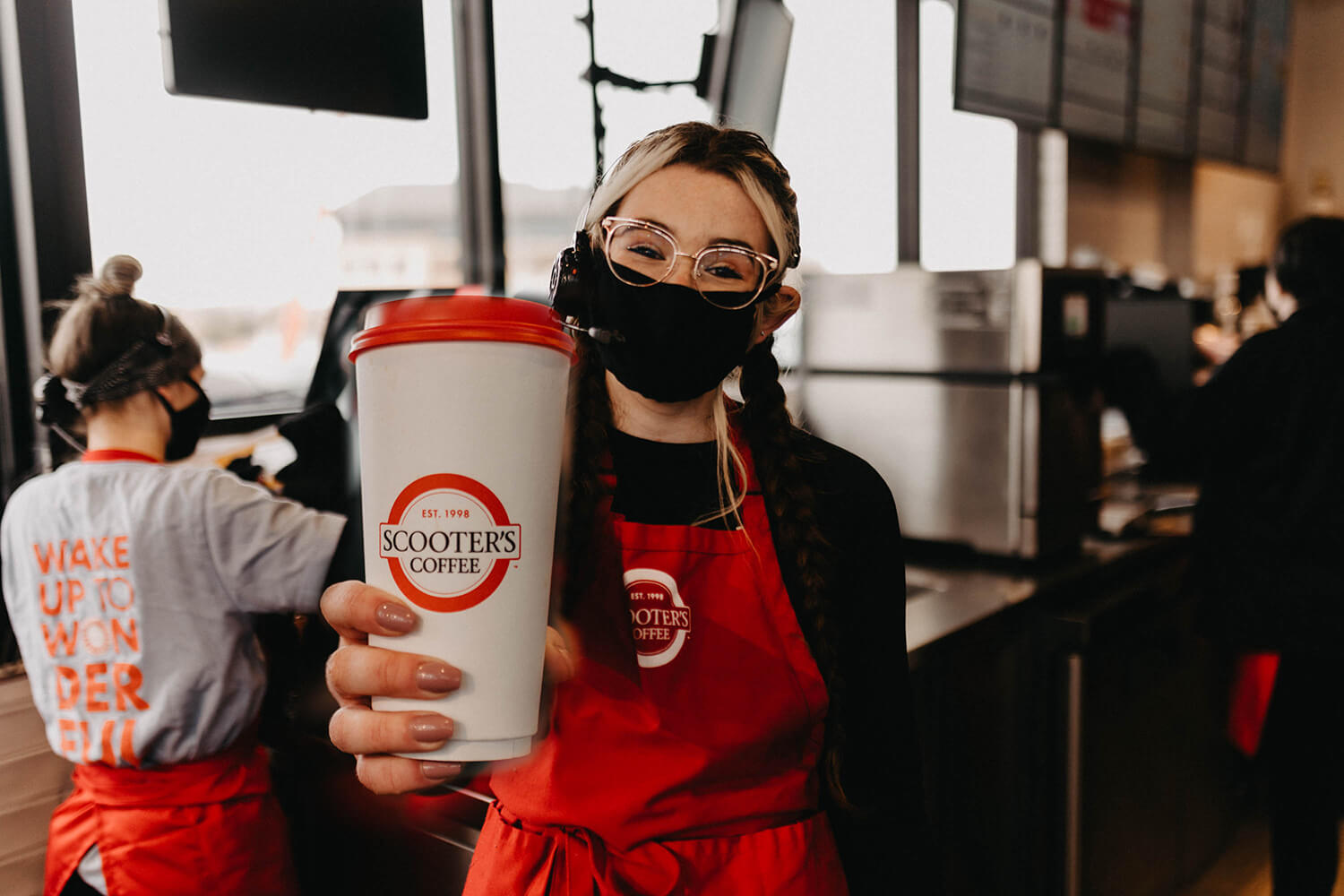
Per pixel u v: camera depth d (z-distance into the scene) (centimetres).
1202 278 523
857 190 325
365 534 49
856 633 94
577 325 85
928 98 345
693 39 264
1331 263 216
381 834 143
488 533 46
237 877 143
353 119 218
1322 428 213
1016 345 219
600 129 251
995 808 202
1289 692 220
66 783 167
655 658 84
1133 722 225
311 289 217
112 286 148
